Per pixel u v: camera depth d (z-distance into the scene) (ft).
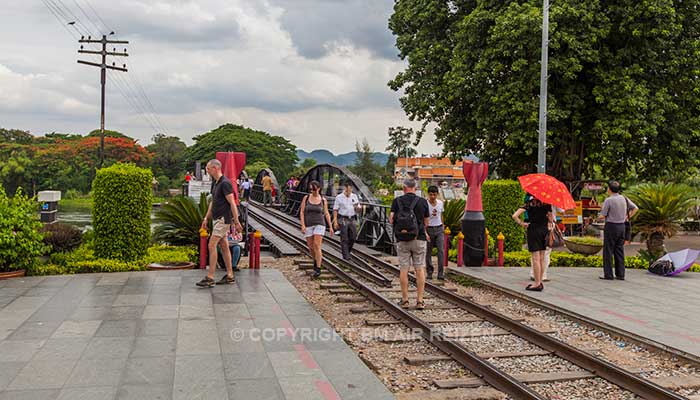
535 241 30.40
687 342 20.45
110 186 34.45
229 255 29.14
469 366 17.72
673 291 30.94
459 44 65.31
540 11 56.54
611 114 60.23
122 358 16.70
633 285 32.83
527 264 40.91
